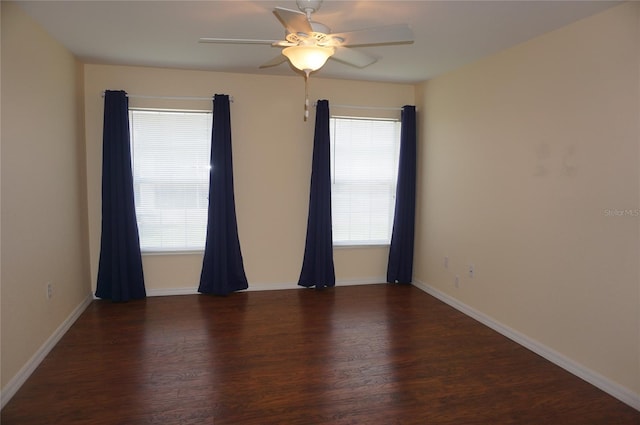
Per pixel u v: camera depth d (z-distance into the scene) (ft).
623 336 8.06
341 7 8.30
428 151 14.88
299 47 7.69
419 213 15.60
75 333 11.05
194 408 7.69
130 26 9.62
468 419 7.49
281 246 15.24
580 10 8.25
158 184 14.10
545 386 8.63
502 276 11.28
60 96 10.91
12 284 8.09
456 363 9.60
